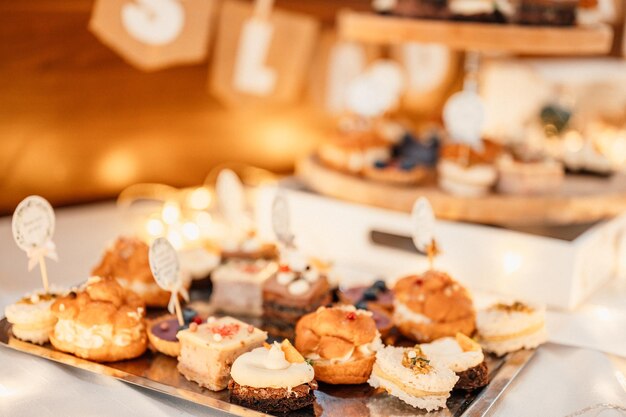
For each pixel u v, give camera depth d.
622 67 1.43
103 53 1.02
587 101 1.37
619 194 0.95
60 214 1.04
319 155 1.08
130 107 1.06
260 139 1.19
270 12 1.09
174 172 1.12
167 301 0.83
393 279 0.92
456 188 0.94
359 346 0.73
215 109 1.13
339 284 0.87
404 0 0.91
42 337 0.76
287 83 1.13
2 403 0.69
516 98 1.33
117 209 1.06
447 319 0.78
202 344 0.71
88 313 0.73
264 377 0.68
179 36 1.02
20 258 0.92
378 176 0.98
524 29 0.86
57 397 0.70
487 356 0.78
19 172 1.00
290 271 0.82
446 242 0.91
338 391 0.72
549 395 0.72
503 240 0.89
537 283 0.88
